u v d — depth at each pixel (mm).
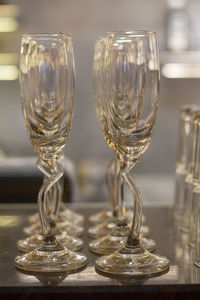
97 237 800
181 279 607
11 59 3936
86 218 934
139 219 661
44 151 659
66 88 644
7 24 3861
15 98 4031
